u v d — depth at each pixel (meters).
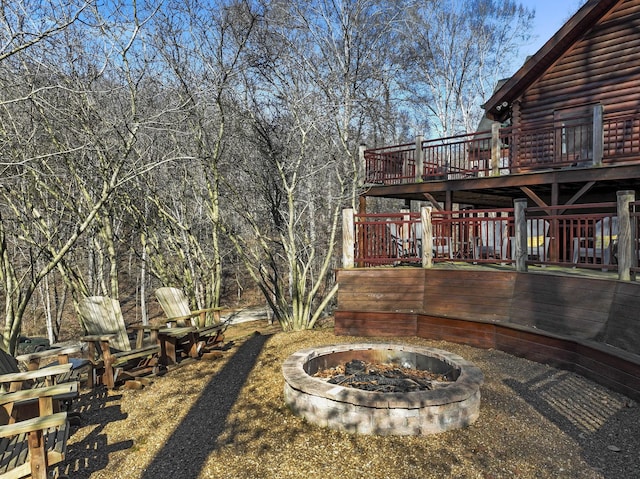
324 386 4.80
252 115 10.60
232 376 6.50
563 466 3.83
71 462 4.20
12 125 7.75
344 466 3.90
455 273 7.94
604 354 5.46
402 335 8.30
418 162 11.88
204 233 16.69
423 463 3.89
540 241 10.26
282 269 19.45
